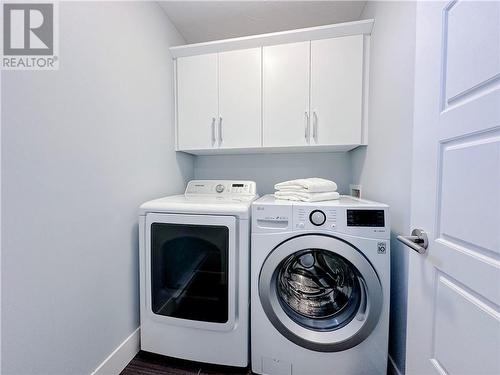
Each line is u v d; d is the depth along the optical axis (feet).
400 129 3.43
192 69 5.55
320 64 4.98
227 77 5.39
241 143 5.40
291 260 3.78
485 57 1.59
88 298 3.24
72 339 3.00
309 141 5.09
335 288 3.78
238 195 5.01
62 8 2.85
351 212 3.43
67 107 2.92
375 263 3.35
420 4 2.36
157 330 4.02
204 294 3.92
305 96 5.07
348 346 3.41
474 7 1.68
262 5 5.05
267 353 3.67
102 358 3.48
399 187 3.47
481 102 1.62
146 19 4.58
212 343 3.83
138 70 4.34
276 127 5.22
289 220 3.57
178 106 5.66
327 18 5.48
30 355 2.52
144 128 4.53
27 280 2.49
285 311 3.70
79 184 3.10
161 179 5.15
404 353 3.33
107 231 3.59
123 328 3.92
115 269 3.76
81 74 3.11
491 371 1.54
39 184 2.60
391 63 3.75
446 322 1.99
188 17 5.42
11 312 2.35
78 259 3.09
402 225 3.36
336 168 6.39
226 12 5.26
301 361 3.56
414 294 2.47
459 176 1.84
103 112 3.50
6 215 2.31
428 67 2.23
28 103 2.50
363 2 4.98
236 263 3.72
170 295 4.07
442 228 2.04
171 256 4.13
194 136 5.61
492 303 1.54
